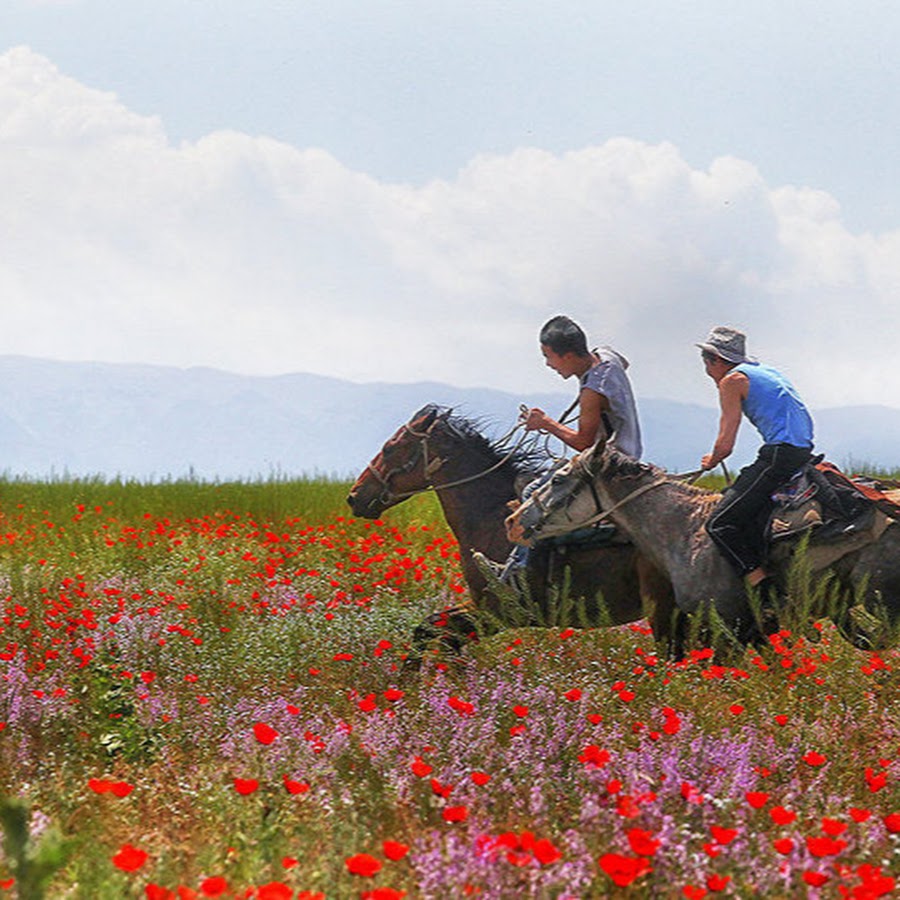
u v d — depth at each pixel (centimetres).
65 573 3225
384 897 851
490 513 2189
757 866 1061
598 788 1336
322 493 4994
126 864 885
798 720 1579
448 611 2158
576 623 2055
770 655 1802
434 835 1115
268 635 2286
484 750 1477
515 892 984
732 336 1962
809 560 1847
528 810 1309
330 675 2033
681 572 1925
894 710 1639
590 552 2047
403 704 1791
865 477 1970
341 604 2616
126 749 1598
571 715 1633
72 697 1792
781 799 1347
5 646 2208
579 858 1052
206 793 1347
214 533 3744
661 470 1992
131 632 2253
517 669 1903
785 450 1872
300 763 1425
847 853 1123
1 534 4012
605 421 2123
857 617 1828
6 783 1484
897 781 1430
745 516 1870
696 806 1203
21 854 836
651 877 1023
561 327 2130
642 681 1775
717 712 1609
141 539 3694
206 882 843
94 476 5900
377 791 1336
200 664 2108
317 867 1079
